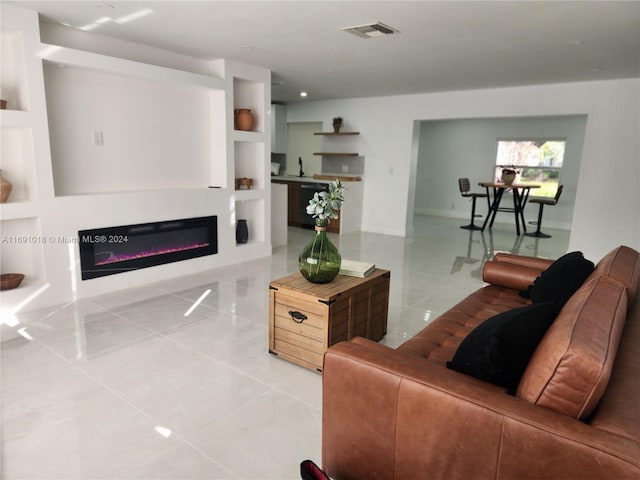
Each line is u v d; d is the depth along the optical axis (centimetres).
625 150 520
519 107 589
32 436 190
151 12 308
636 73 478
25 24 304
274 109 832
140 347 278
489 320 153
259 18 318
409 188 714
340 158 788
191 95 456
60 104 356
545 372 115
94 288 372
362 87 623
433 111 664
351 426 146
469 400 119
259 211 537
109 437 191
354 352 146
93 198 361
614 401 115
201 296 381
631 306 183
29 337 289
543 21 314
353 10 299
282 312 259
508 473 114
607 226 542
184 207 437
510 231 813
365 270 280
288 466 177
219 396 225
